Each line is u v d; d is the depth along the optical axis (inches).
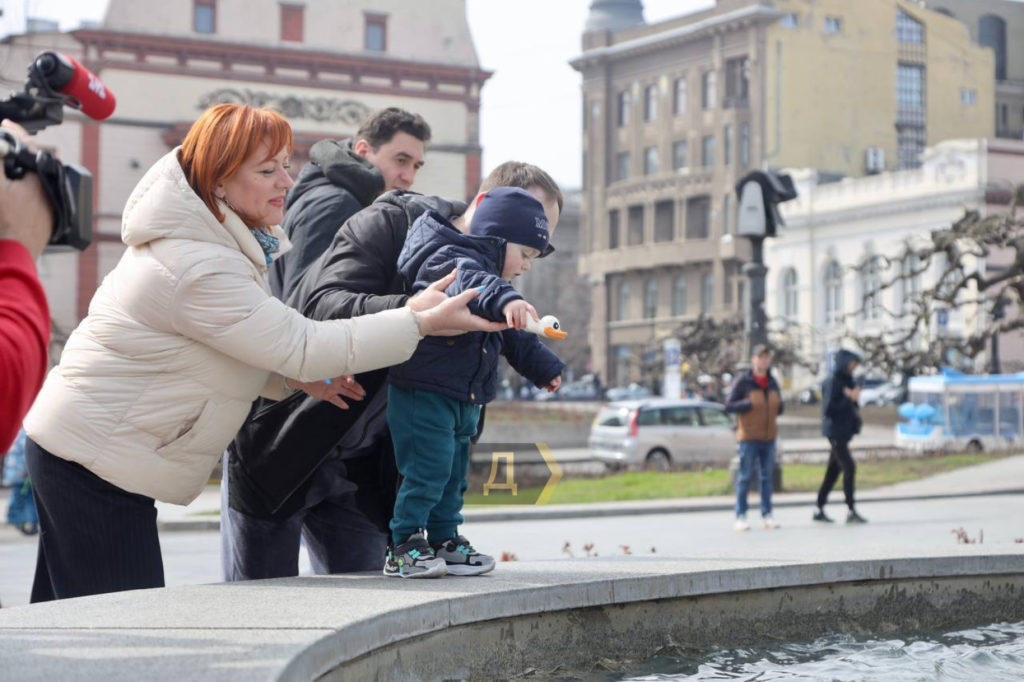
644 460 1133.1
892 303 2507.4
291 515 171.9
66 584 152.6
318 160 194.9
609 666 163.5
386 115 207.2
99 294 151.0
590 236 3440.0
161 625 127.1
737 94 3097.9
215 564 457.7
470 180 2144.4
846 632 188.5
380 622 131.8
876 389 2273.6
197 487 154.9
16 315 86.5
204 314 144.1
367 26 2096.5
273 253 160.6
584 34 3410.4
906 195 2497.5
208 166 145.9
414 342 151.3
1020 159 2425.0
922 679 158.4
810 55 3065.9
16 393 85.8
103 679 103.3
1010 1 3272.6
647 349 2618.1
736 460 811.4
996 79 3272.6
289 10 2043.6
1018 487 804.0
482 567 171.0
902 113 3139.8
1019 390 1194.6
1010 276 1182.9
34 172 90.3
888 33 3122.5
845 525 592.1
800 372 2586.1
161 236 145.1
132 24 1951.3
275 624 127.0
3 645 117.2
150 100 1961.1
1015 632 193.8
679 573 173.0
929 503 733.9
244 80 2016.5
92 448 147.8
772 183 766.5
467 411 169.0
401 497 165.5
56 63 96.9
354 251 168.6
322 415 161.8
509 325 149.4
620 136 3373.5
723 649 175.9
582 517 688.4
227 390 151.0
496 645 152.4
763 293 776.9
